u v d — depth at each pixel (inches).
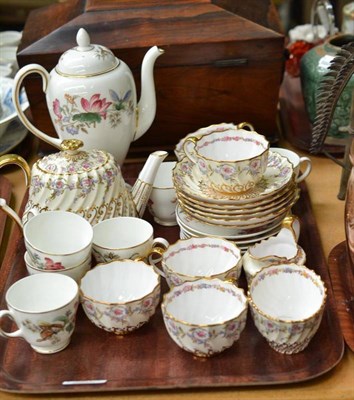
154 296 30.3
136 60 42.8
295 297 31.3
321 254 35.7
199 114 45.2
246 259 33.0
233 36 42.4
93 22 43.1
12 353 30.4
